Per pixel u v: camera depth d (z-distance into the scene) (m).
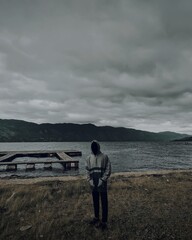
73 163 30.47
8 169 28.88
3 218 6.60
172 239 5.27
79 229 5.86
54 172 27.05
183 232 5.63
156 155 59.16
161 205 7.87
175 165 35.56
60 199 8.76
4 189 10.34
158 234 5.54
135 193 9.50
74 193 9.78
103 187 5.91
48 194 9.37
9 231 5.73
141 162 39.09
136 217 6.71
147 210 7.34
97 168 5.98
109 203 8.11
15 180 13.57
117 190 10.02
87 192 9.99
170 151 82.25
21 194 9.40
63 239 5.32
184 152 76.19
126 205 7.88
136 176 14.55
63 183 12.23
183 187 10.66
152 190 10.10
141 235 5.51
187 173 16.09
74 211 7.33
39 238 5.38
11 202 8.08
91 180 6.01
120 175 15.12
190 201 8.36
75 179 13.84
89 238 5.38
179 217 6.69
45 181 12.88
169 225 6.08
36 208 7.66
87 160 6.19
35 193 9.49
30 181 13.20
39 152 49.78
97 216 6.29
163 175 14.97
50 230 5.80
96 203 6.27
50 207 7.79
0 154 46.16
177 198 8.77
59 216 6.90
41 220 6.52
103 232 5.69
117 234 5.55
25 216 6.89
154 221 6.38
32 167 29.44
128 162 38.69
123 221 6.39
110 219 6.55
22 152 49.75
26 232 5.70
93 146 6.12
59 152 49.25
